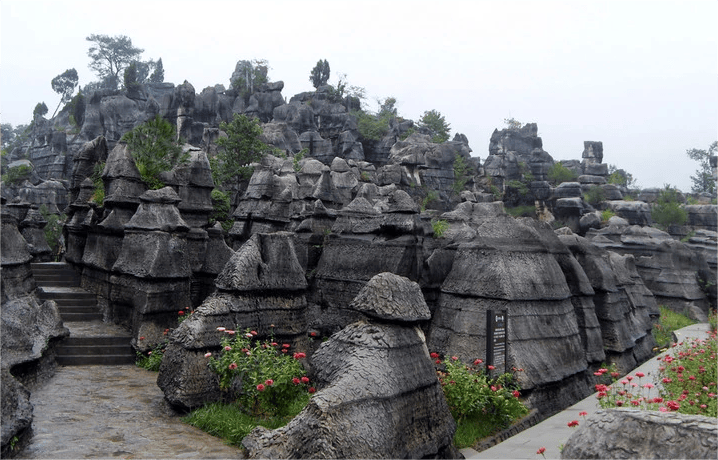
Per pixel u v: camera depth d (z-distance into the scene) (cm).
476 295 1062
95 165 1945
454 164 5997
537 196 6028
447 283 1127
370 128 6594
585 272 1460
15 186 4784
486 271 1075
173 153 1794
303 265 1441
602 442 401
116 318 1350
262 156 3678
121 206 1494
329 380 623
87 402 890
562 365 1061
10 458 625
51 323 1137
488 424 860
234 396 853
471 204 1653
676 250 2655
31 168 5178
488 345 934
